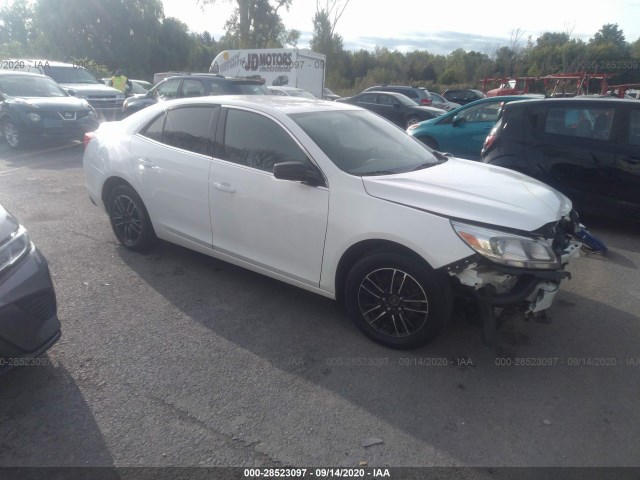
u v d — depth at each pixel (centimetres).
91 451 248
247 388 297
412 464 244
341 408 282
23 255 286
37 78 1197
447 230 300
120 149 475
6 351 264
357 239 329
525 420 276
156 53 4244
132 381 301
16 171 868
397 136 439
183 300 403
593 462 247
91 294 409
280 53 1884
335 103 453
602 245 401
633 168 557
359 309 344
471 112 930
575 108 597
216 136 410
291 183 357
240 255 402
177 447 251
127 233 496
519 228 297
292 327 366
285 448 253
